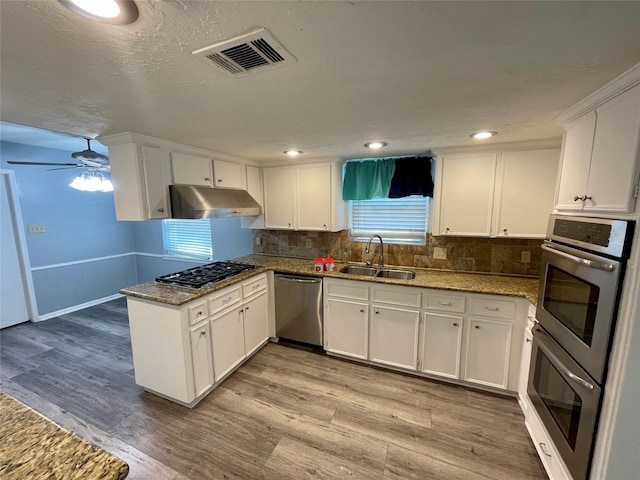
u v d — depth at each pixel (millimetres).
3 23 799
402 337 2627
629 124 1125
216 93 1345
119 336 3451
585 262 1291
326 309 2938
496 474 1692
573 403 1395
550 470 1580
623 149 1157
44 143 3551
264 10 774
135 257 5070
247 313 2822
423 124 1872
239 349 2729
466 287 2375
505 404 2273
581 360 1335
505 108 1562
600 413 1226
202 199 2547
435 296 2457
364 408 2236
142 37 892
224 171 2982
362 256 3391
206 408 2232
